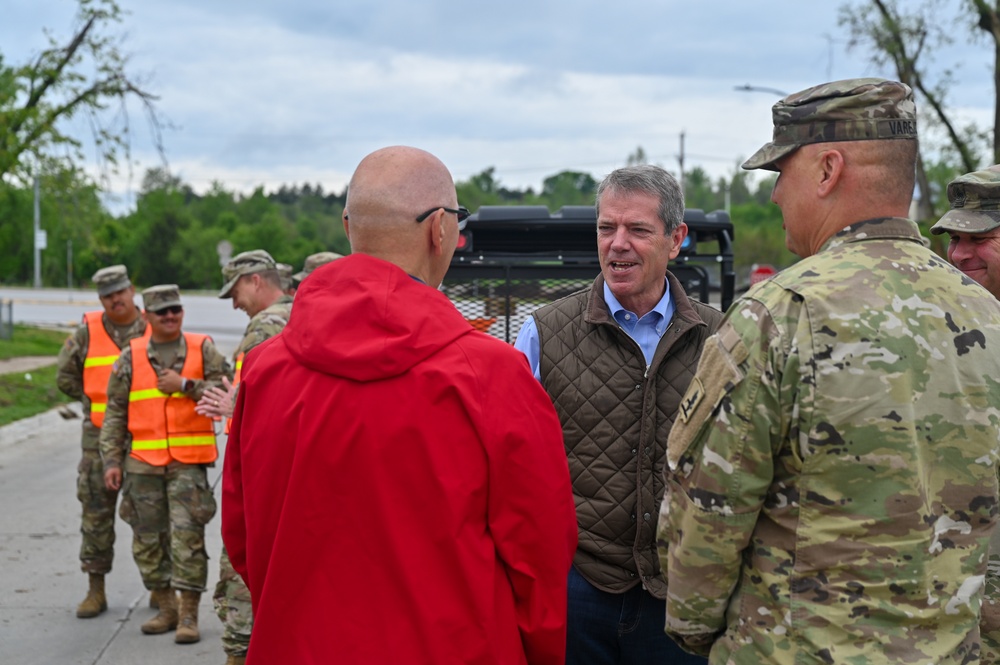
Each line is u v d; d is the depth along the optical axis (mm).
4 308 29688
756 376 1878
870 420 1813
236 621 4207
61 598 5840
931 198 20891
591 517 2822
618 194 2863
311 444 1973
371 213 2094
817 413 1834
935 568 1846
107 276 5762
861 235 1968
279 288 5012
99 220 24062
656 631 2820
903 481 1815
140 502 5227
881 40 18984
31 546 6930
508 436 1971
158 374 5227
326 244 111500
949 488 1872
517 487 1990
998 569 2457
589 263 4605
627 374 2844
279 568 2004
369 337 1979
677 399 2836
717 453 1910
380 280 2027
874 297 1869
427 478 1942
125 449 5355
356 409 1956
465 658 1944
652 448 2812
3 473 9742
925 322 1876
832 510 1844
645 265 2846
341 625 1948
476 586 1953
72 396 5875
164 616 5324
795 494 1882
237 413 2254
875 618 1819
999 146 18234
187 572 5086
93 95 20562
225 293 4910
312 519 1976
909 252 1953
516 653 2037
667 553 2074
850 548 1826
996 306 1983
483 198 98062
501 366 2021
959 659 1863
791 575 1878
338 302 2025
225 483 2312
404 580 1931
